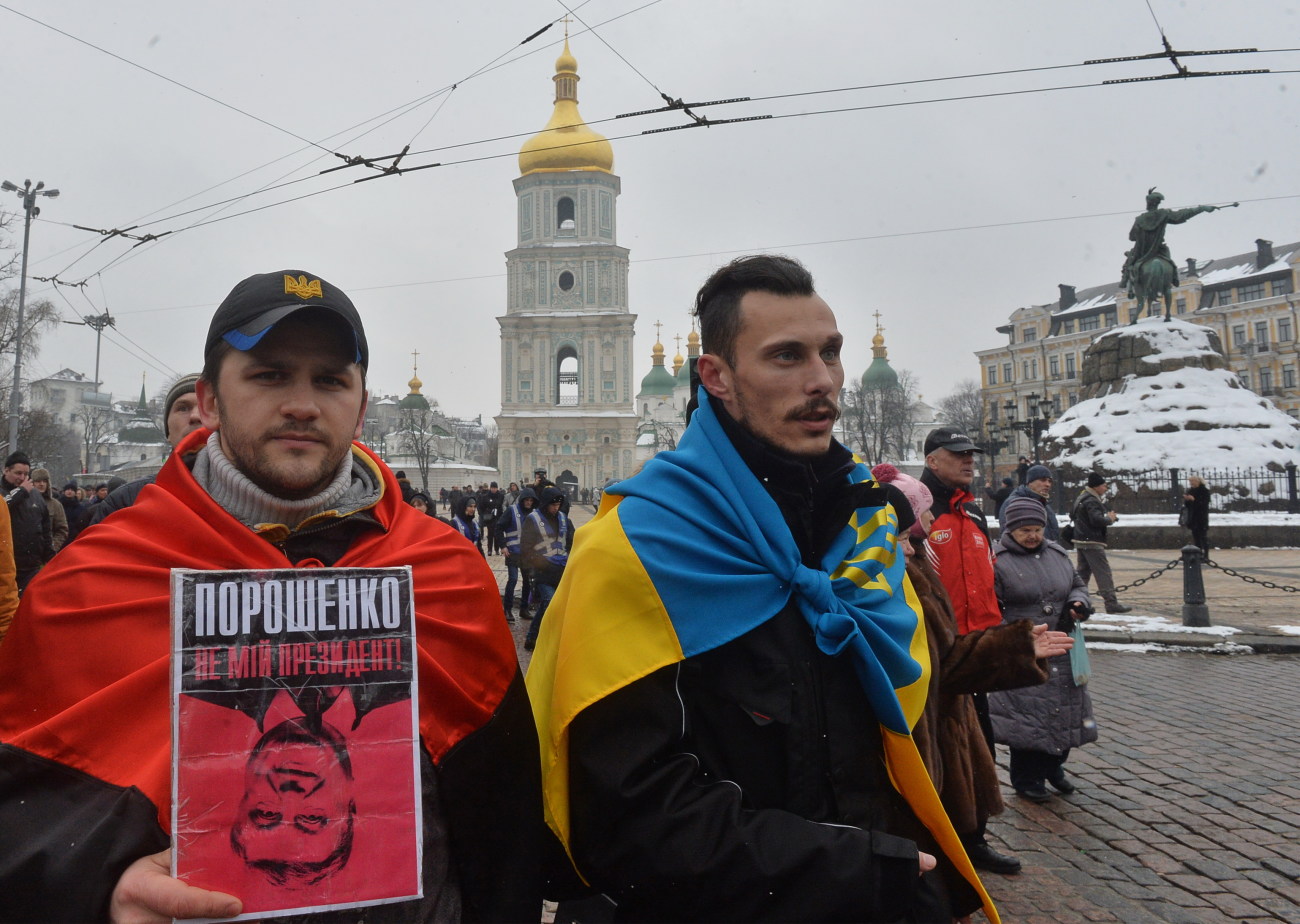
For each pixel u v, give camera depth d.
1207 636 9.23
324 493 1.56
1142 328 24.66
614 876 1.47
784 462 1.70
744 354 1.72
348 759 1.27
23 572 7.46
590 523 1.90
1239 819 4.51
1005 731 4.81
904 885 1.41
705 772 1.56
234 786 1.21
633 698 1.52
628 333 59.06
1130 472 22.11
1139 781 5.10
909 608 1.78
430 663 1.45
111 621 1.34
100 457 72.00
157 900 1.13
